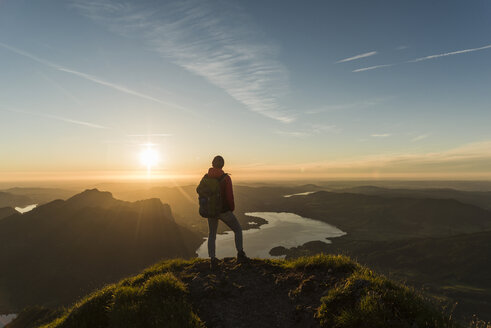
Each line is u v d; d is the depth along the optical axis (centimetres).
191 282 695
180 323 541
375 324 479
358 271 664
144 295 614
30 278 16438
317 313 560
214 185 770
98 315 625
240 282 702
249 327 554
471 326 455
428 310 503
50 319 1717
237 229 821
